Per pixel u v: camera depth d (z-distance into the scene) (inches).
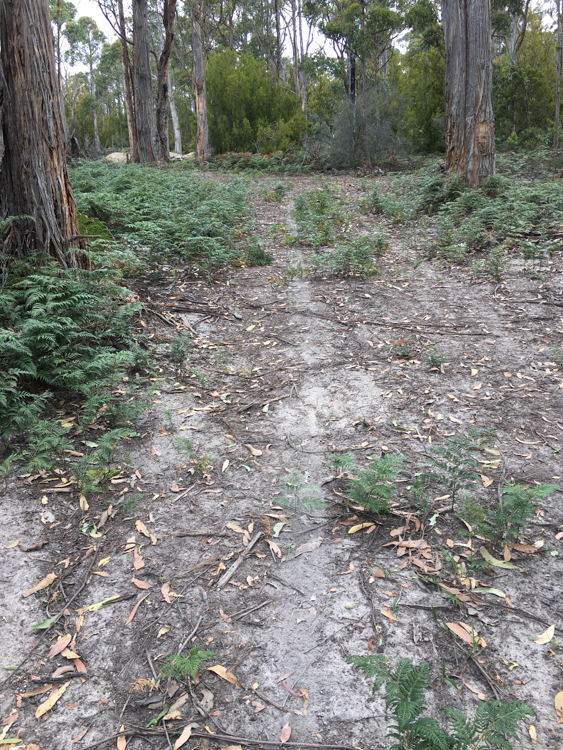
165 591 111.7
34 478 145.5
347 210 504.4
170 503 137.7
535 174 597.3
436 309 262.1
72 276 211.6
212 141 1184.8
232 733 85.2
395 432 164.6
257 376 203.8
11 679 94.8
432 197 486.9
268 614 105.7
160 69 998.4
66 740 84.9
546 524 126.0
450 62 526.0
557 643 97.4
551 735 82.8
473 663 94.6
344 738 84.0
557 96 949.8
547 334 226.1
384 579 113.0
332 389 192.1
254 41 1745.8
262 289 297.3
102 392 181.5
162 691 92.0
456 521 128.1
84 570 117.8
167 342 227.9
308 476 146.1
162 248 328.5
